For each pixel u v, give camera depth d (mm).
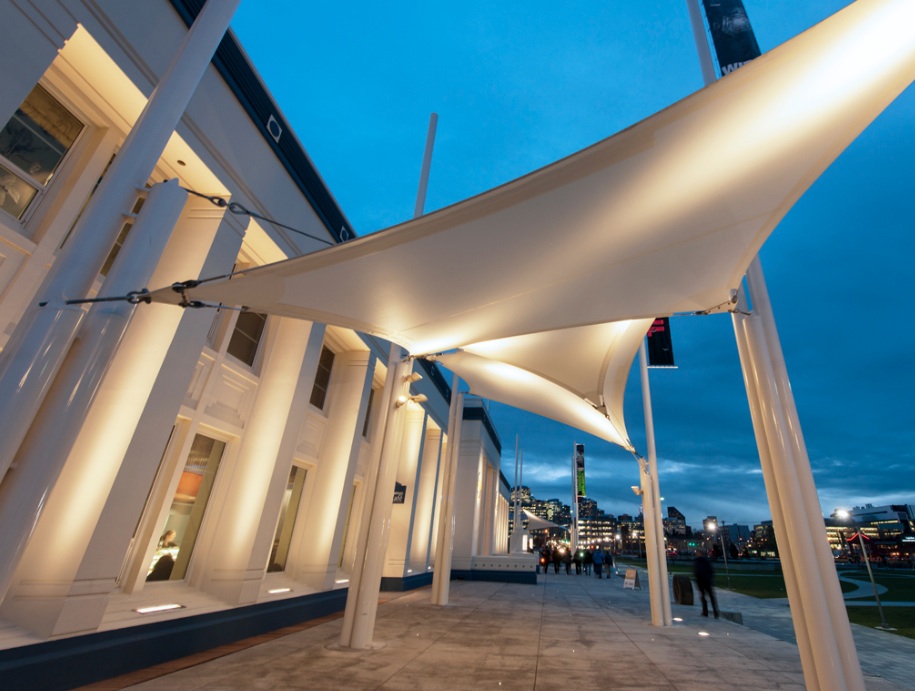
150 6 5035
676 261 4070
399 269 3881
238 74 6559
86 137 5180
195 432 6930
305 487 10320
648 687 5453
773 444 4043
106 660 4824
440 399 18438
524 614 10938
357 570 6988
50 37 4094
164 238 3264
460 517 21797
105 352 2959
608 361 8133
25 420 2643
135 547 6176
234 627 6887
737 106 2713
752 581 29078
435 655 6492
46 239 4695
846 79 2678
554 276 4145
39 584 4488
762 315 4488
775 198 3605
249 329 8336
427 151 8930
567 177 3010
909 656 8203
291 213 7996
